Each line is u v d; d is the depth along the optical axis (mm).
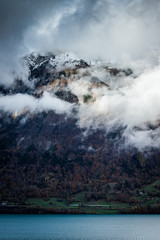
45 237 177000
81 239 166750
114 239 165875
